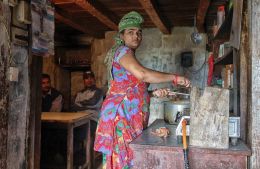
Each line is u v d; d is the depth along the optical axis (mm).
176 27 5203
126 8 3953
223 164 1325
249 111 1396
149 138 1561
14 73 1846
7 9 1791
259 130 1321
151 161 1402
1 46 1732
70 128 3322
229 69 2369
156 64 5277
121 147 1756
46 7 2289
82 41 6074
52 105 4488
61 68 6195
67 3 3674
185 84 1616
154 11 3492
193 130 1354
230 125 1392
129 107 1798
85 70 6359
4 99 1769
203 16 3750
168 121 1887
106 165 1789
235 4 1677
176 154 1373
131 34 1861
